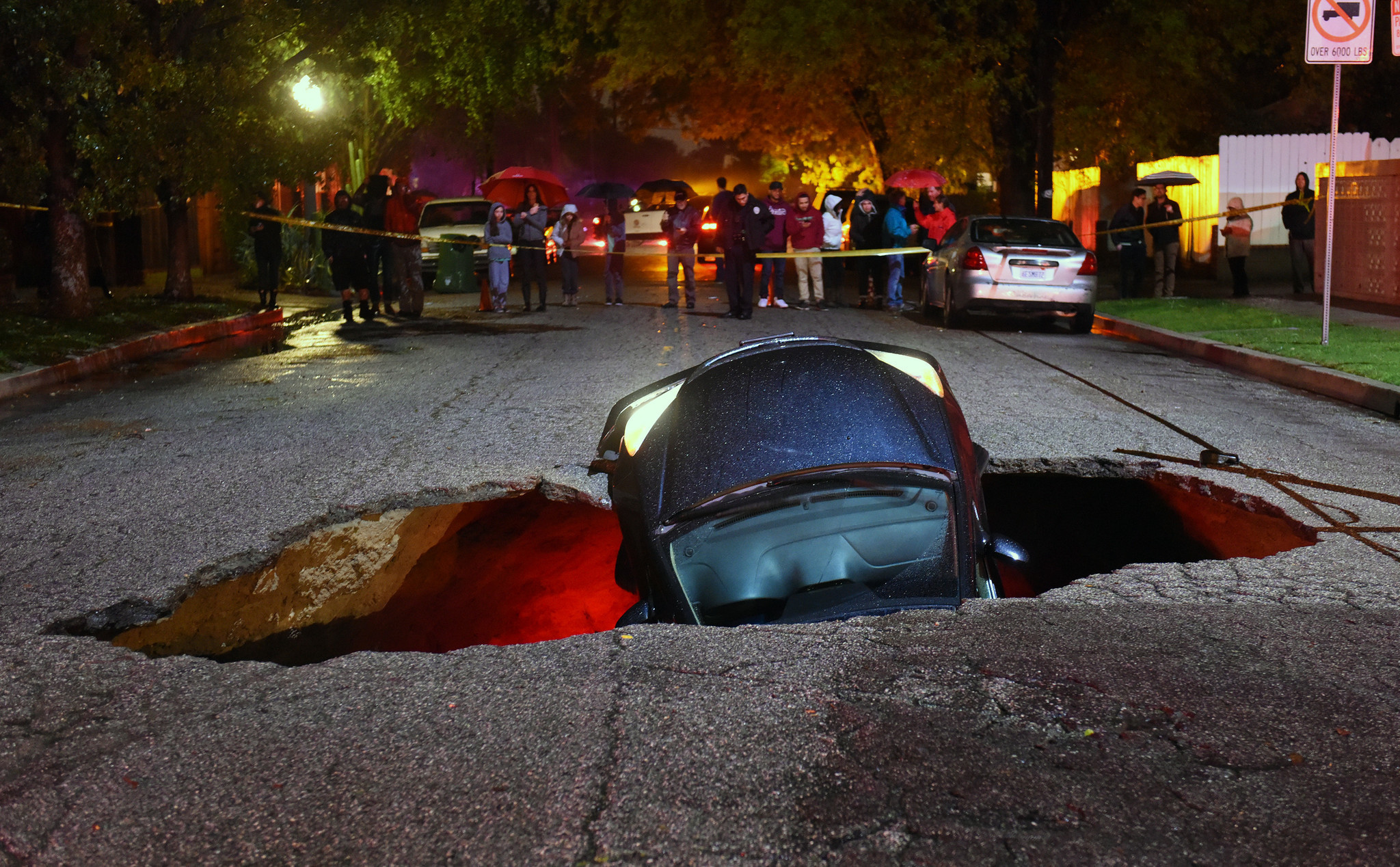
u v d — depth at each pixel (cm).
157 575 511
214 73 1500
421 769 323
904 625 414
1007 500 746
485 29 2458
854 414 503
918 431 499
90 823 302
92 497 646
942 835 282
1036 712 346
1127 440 754
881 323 1592
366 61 1745
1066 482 739
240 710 367
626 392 981
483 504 732
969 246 1491
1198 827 284
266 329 1619
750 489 466
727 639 406
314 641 555
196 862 283
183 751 340
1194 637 404
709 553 445
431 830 292
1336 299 1661
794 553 442
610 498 630
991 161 2345
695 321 1623
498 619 671
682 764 320
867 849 276
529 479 668
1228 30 2127
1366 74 2661
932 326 1561
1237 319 1421
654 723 345
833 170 3105
